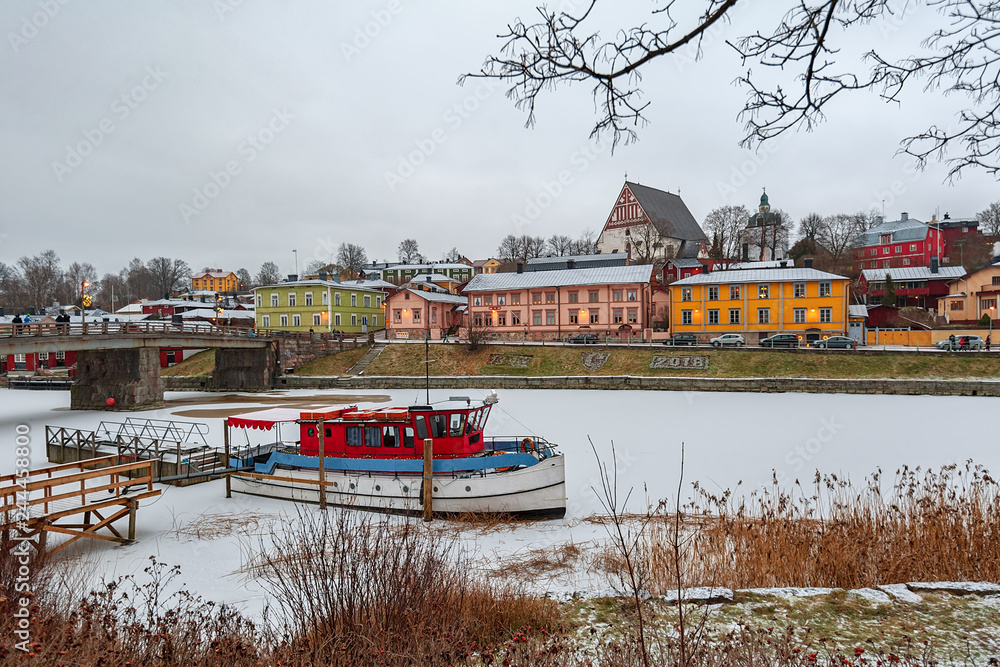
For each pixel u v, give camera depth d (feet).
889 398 142.10
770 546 36.01
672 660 19.98
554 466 59.21
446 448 63.77
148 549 51.42
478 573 42.22
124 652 22.97
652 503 62.23
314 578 26.04
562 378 176.35
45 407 156.46
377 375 200.95
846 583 32.04
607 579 39.14
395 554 27.66
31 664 20.57
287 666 21.11
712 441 93.35
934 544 34.37
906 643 21.86
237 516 61.00
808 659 20.04
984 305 214.90
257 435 104.27
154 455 77.10
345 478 63.62
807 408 128.26
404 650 22.15
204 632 27.25
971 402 133.80
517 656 22.03
